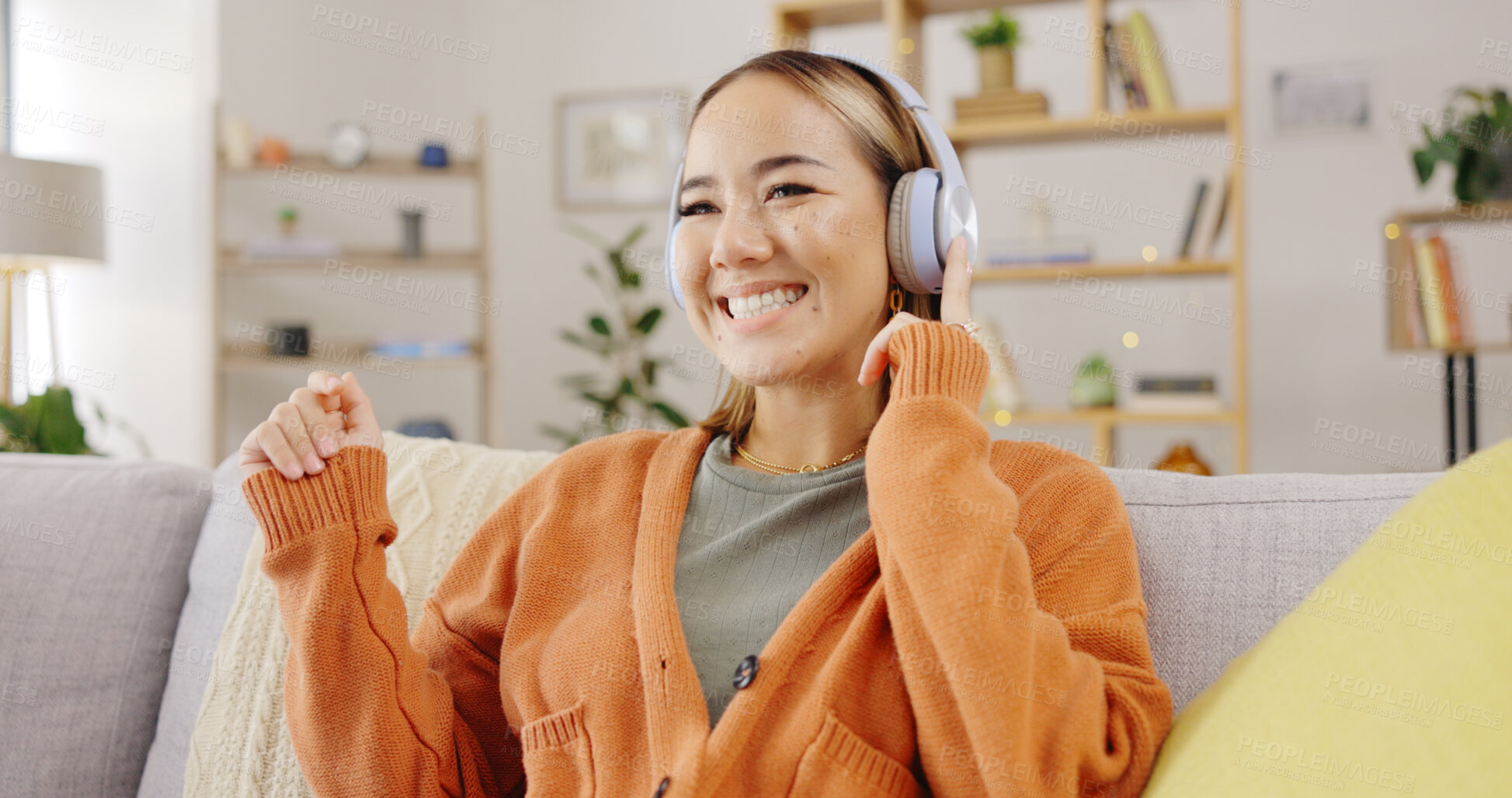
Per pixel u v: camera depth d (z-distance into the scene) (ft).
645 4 14.02
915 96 3.16
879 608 2.69
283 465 2.91
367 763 2.86
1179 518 3.11
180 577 3.97
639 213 14.08
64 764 3.65
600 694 2.86
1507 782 1.78
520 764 3.26
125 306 12.65
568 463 3.43
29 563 3.79
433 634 3.26
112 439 12.67
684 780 2.56
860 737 2.59
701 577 3.01
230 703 3.49
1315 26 11.51
